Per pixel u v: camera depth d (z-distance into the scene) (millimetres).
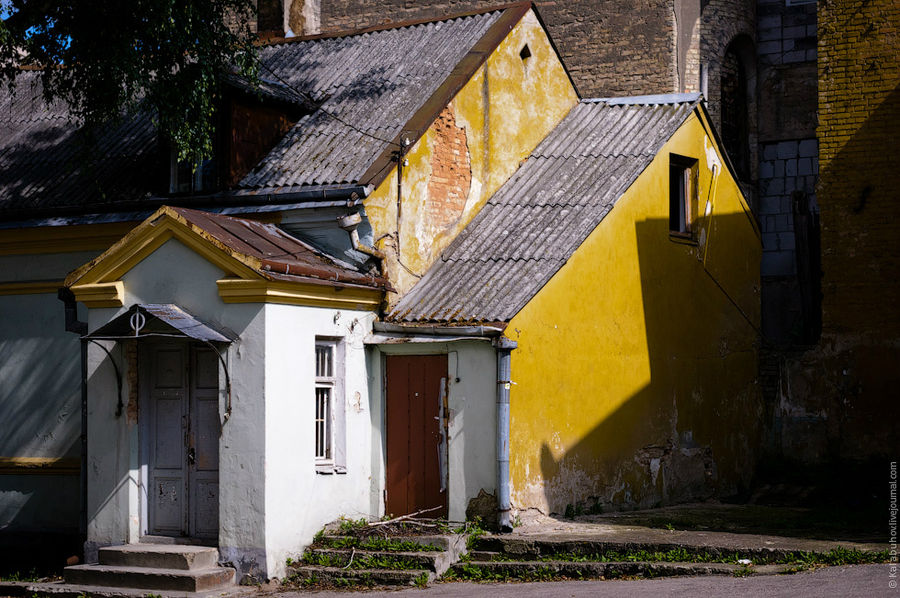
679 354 16734
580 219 15109
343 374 13914
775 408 18000
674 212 17250
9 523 16141
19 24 13875
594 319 15023
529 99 17016
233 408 12820
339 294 13656
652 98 17578
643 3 21234
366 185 13953
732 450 17578
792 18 22969
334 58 17484
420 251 14945
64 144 17344
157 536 13391
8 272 16453
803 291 19297
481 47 16203
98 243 15805
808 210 19578
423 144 15016
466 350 13664
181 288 13180
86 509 13844
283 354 12906
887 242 16500
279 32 23906
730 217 18234
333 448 13820
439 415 13969
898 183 16422
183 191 15602
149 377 13664
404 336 14078
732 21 22250
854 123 16703
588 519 14383
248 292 12695
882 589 9711
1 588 13195
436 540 12805
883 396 16625
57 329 16078
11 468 16078
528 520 13633
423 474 14016
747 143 22984
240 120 15242
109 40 13984
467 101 15828
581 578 12000
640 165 15875
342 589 12250
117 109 14805
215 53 14914
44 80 15062
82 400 14000
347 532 13352
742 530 13641
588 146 16750
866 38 16641
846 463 16938
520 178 16469
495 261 14781
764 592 10039
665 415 16328
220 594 12102
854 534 13242
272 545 12609
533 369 13867
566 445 14398
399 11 23453
